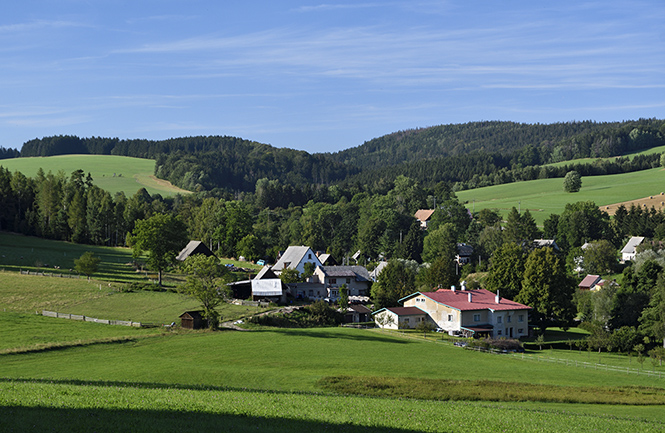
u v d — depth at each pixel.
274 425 27.98
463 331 85.31
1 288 94.75
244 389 41.59
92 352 58.44
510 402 44.28
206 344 64.38
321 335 74.88
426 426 30.36
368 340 73.06
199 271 75.12
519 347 76.31
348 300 113.25
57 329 69.94
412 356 62.94
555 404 44.41
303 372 51.78
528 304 93.50
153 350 60.50
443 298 91.62
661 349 73.12
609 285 105.44
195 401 31.95
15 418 25.22
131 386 39.53
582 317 105.38
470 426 31.19
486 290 100.94
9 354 55.31
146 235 111.25
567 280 95.88
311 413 31.27
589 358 71.88
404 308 94.56
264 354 59.59
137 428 25.28
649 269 94.38
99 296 94.75
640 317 82.38
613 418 37.50
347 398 38.19
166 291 104.25
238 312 90.50
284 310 94.25
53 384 35.81
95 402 29.44
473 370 57.28
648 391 51.41
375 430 28.78
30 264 124.50
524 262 100.31
